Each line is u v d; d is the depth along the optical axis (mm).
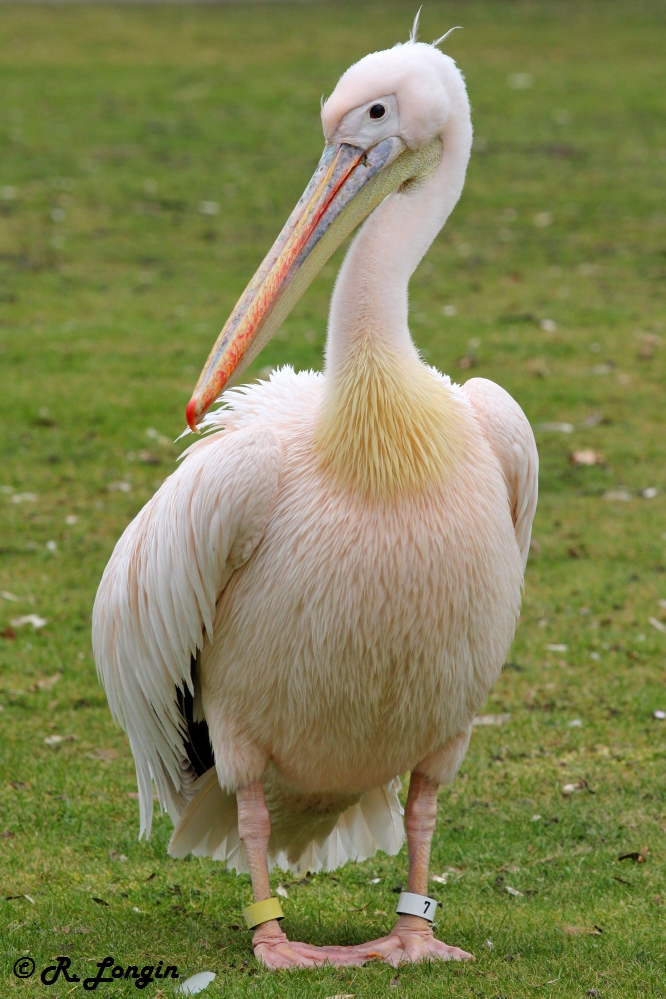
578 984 7309
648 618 14180
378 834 8844
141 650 8125
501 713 12094
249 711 7762
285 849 8828
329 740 7766
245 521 7473
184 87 40969
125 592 8109
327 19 52375
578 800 10445
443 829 10016
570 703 12281
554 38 49719
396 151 7918
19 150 34156
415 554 7363
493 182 33906
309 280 7918
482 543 7594
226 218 30672
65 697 12234
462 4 56375
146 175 33031
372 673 7500
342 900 9070
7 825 9953
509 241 30109
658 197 33031
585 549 16172
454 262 28703
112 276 27000
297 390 8273
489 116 39250
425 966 7543
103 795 10508
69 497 17281
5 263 27281
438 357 22641
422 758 8086
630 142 37188
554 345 23625
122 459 18516
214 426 8398
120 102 38969
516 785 10719
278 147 35656
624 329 24656
